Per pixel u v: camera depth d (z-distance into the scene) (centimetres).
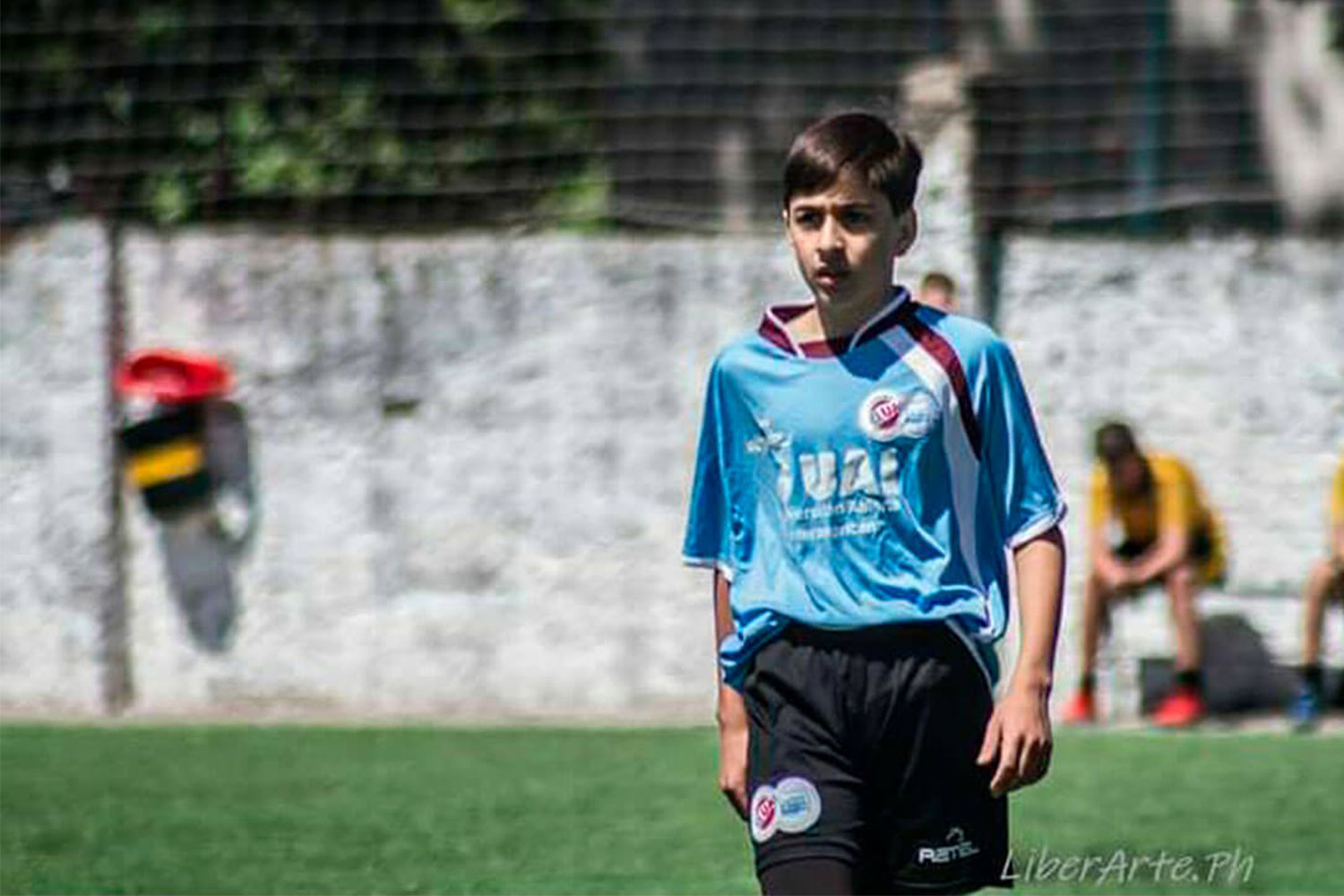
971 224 4272
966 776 1789
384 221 4700
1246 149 5066
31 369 4362
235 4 4628
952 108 4291
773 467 1811
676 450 4328
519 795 3331
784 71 4891
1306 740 3872
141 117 4634
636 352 4328
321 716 4262
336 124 4691
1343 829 3080
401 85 4697
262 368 4353
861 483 1786
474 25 4691
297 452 4344
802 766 1780
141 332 4372
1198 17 5041
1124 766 3581
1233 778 3472
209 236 4359
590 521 4325
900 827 1795
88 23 4597
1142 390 4319
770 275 4331
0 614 4362
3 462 4369
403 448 4341
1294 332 4300
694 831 3050
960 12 4941
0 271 4372
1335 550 4088
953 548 1792
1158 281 4316
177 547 4344
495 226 4694
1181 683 4106
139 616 4353
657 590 4312
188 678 4347
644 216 4628
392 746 3797
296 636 4331
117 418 4356
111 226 4362
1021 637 1772
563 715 4253
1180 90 5047
